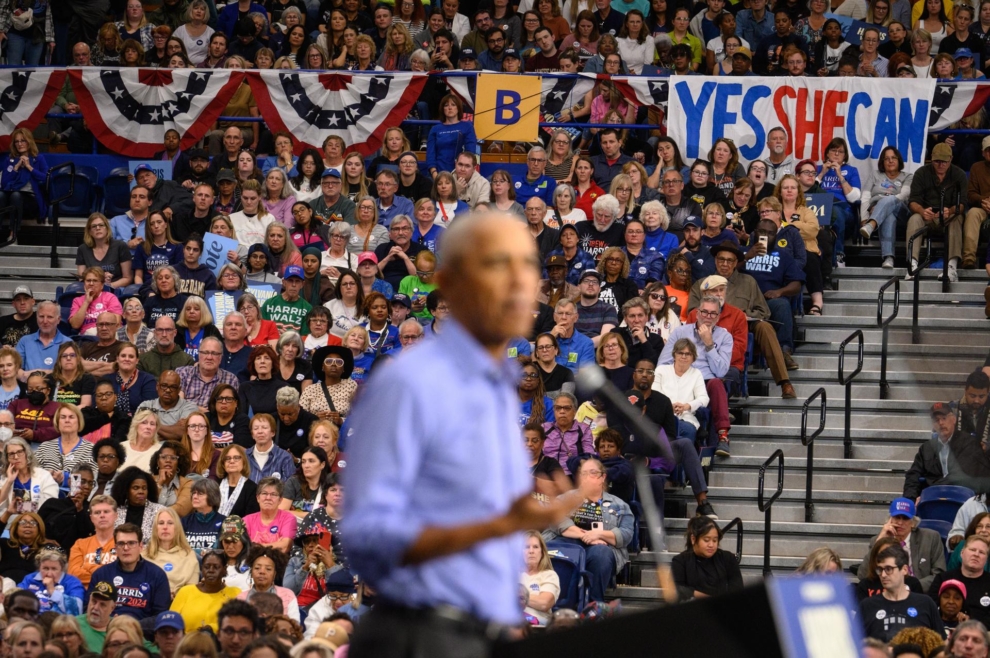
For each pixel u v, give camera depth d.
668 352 21.47
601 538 17.77
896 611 15.87
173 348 22.25
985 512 17.42
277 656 11.94
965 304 24.08
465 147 27.75
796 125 27.47
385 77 28.73
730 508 20.42
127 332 23.14
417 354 4.04
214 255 24.69
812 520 20.25
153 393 21.47
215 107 29.17
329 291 24.02
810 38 31.02
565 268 23.30
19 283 27.08
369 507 3.81
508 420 4.16
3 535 17.91
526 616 16.06
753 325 22.72
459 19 32.47
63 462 20.05
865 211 26.67
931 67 28.89
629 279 23.11
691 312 22.39
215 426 20.36
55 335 23.19
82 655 13.62
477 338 4.11
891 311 24.36
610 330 21.47
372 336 22.59
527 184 26.72
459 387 3.98
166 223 25.81
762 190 26.17
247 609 13.75
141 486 18.12
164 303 23.73
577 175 26.45
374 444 3.91
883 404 21.94
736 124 27.62
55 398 21.28
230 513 18.56
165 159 29.14
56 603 16.42
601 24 31.95
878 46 30.50
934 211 25.52
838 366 22.62
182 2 32.44
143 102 29.28
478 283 4.04
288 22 31.89
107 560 17.50
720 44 31.53
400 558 3.81
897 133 27.22
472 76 28.41
